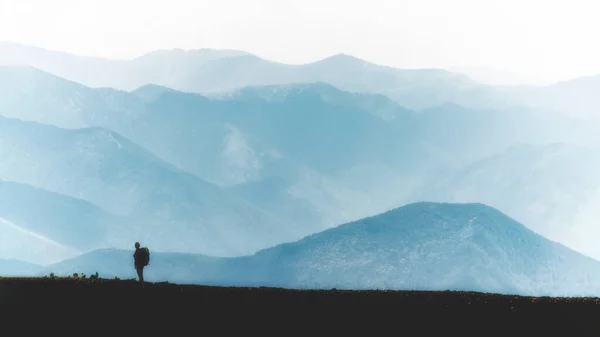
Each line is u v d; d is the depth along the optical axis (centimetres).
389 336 5097
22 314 5019
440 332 5178
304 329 5119
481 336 5162
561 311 5647
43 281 5709
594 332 5291
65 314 5044
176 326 4991
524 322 5412
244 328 5050
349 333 5091
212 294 5644
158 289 5653
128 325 4947
